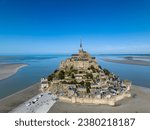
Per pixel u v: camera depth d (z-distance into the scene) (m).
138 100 151.00
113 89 171.38
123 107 132.88
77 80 190.25
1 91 188.88
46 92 174.62
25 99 154.75
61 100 148.75
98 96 145.12
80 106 134.75
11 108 131.88
